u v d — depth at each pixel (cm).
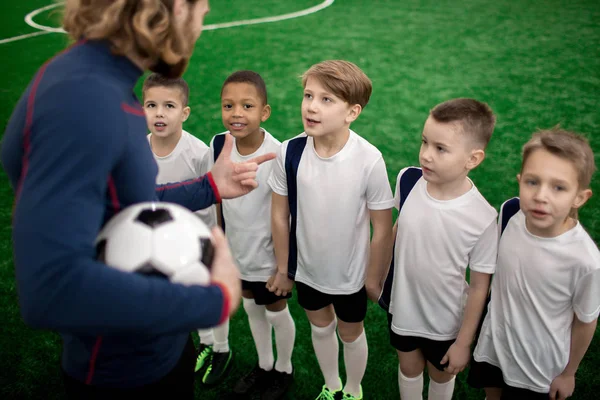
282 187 193
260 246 209
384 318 268
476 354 176
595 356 235
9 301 278
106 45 94
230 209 208
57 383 229
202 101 533
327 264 190
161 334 85
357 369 210
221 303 90
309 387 232
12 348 248
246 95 195
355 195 180
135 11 92
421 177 175
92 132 80
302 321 271
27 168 80
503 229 163
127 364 113
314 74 172
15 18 830
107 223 100
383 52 675
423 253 169
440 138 152
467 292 177
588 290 146
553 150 138
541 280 151
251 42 723
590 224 327
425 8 868
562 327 156
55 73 86
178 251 99
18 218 77
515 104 513
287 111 509
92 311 77
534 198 141
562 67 607
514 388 169
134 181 97
